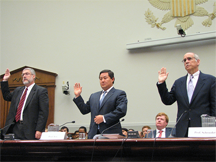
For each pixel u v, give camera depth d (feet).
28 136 10.00
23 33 23.41
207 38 18.47
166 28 20.01
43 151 7.63
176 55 19.54
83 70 21.58
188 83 9.19
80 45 22.00
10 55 23.34
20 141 7.63
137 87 20.04
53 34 22.75
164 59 19.79
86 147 7.29
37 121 10.37
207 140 6.22
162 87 9.11
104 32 21.57
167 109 19.08
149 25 20.48
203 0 19.34
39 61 22.65
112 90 9.84
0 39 23.77
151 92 19.69
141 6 20.89
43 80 22.06
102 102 9.57
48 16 23.11
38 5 23.48
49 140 7.43
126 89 20.25
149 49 20.26
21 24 23.59
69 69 21.90
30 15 23.52
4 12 24.12
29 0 23.75
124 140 6.87
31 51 22.97
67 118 21.20
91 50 21.67
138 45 20.10
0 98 22.50
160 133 10.25
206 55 18.81
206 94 8.71
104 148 7.14
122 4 21.44
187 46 19.36
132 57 20.57
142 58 20.33
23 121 10.18
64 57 22.18
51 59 22.43
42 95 10.63
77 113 21.11
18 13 23.81
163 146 6.68
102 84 9.86
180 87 9.25
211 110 8.62
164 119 10.30
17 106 10.53
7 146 7.77
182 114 8.45
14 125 10.32
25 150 7.72
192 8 19.45
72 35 22.31
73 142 7.24
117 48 21.06
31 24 23.36
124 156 7.13
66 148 7.43
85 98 21.13
